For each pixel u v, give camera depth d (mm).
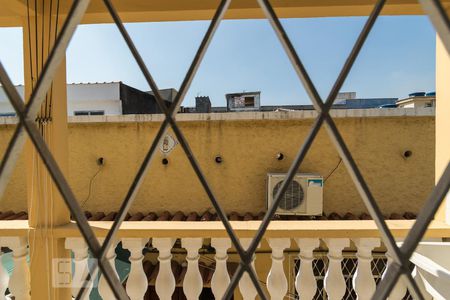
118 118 4859
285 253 2959
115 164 4871
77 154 4902
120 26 631
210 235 1505
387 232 587
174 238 1614
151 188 4836
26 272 1595
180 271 3543
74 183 4891
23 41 1579
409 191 4605
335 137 602
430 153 4570
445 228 1504
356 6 1650
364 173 4672
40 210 1571
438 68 1674
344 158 607
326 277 1547
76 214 621
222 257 1574
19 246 1567
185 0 1681
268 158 4754
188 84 632
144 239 1587
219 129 4801
